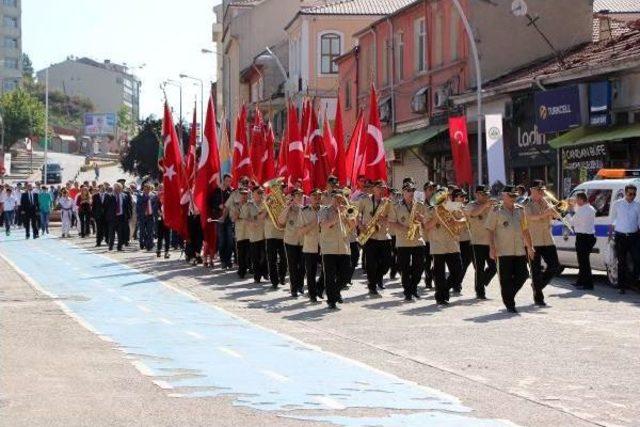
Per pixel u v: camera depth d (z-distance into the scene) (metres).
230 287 22.22
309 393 10.25
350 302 19.27
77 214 52.00
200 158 27.78
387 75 47.25
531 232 19.52
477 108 33.59
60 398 9.74
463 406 9.68
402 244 19.47
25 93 141.38
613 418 9.23
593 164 29.59
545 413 9.40
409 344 13.81
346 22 57.03
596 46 35.56
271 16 74.00
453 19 39.81
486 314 17.22
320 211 18.45
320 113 46.72
